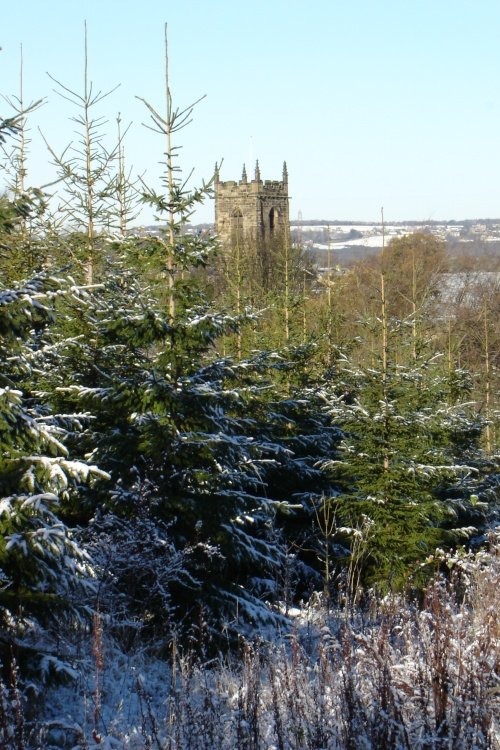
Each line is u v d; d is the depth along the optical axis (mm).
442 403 19422
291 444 16484
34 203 7906
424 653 6340
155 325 11055
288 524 16312
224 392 11125
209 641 10141
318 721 5816
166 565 10023
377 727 5590
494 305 53594
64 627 8984
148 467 10695
